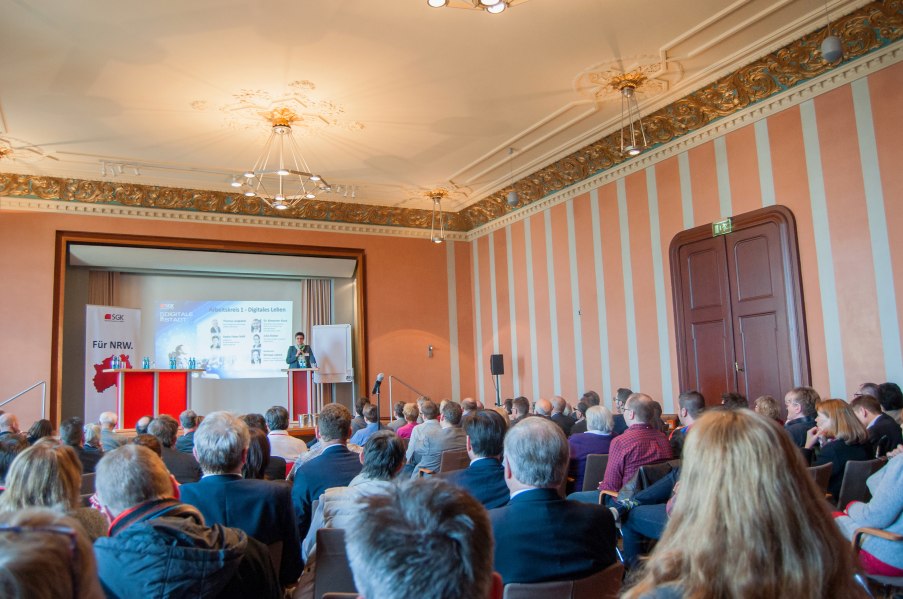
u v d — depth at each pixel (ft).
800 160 23.22
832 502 12.36
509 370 38.88
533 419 7.55
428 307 41.93
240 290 41.52
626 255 30.68
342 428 13.44
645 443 13.58
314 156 31.94
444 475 11.00
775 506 3.86
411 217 41.75
